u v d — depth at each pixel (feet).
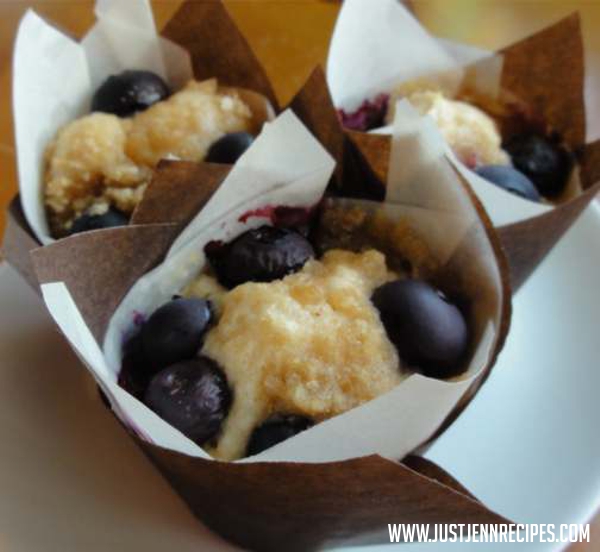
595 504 0.50
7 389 0.52
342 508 0.41
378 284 0.50
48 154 0.61
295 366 0.44
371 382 0.45
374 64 0.66
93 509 0.49
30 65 0.60
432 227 0.52
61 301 0.43
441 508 0.40
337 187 0.57
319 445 0.41
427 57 0.67
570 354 0.57
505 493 0.50
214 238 0.52
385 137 0.52
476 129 0.62
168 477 0.47
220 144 0.60
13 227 0.55
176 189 0.50
